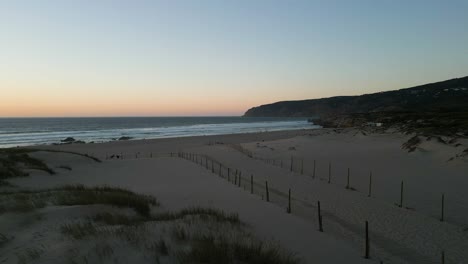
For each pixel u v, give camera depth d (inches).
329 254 354.9
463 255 408.2
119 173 1011.3
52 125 5044.3
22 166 887.1
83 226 304.7
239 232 346.9
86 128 4311.0
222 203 579.5
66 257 228.4
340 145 1846.7
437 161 1182.9
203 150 1716.3
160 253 235.6
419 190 796.6
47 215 351.3
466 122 2010.3
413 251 415.5
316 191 747.4
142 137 2989.7
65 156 1113.4
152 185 807.7
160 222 335.6
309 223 481.4
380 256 384.5
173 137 2837.1
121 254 230.5
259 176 949.2
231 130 4040.4
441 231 490.0
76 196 488.1
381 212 579.8
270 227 430.0
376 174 1009.5
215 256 231.3
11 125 5027.1
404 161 1234.0
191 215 396.2
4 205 391.5
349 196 700.7
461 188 814.5
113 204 434.9
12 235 299.9
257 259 250.8
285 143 1984.5
